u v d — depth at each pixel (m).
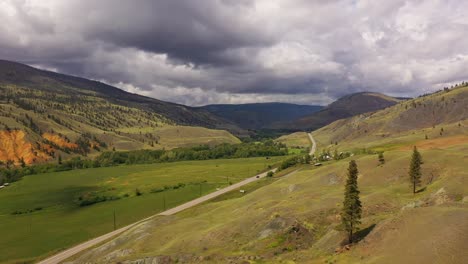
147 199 169.75
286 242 62.50
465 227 41.31
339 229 54.56
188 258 62.78
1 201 185.25
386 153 121.62
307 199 81.69
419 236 43.41
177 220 101.94
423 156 102.62
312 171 131.12
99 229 129.50
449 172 86.44
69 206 170.00
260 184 172.12
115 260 70.31
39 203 178.38
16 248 113.81
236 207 109.00
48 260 100.56
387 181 98.19
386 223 51.16
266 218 74.38
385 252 43.41
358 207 54.06
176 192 178.62
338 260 46.88
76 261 88.31
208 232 74.94
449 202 53.50
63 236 123.69
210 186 187.00
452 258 36.69
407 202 68.12
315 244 59.06
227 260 58.50
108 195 184.00
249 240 67.25
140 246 79.94
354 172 55.06
